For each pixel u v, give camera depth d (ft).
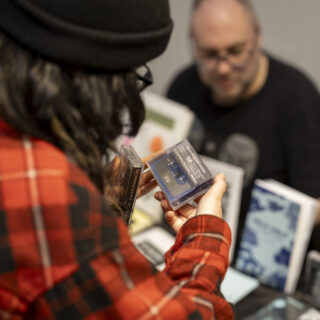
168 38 1.24
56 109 1.13
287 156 4.21
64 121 1.17
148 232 3.70
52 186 1.07
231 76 3.98
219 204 1.76
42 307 1.08
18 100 1.07
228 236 1.55
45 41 1.03
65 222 1.06
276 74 4.24
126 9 1.07
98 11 1.03
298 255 3.10
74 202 1.08
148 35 1.13
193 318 1.21
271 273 3.22
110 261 1.14
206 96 4.51
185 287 1.30
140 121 1.36
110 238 1.15
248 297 3.13
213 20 3.76
